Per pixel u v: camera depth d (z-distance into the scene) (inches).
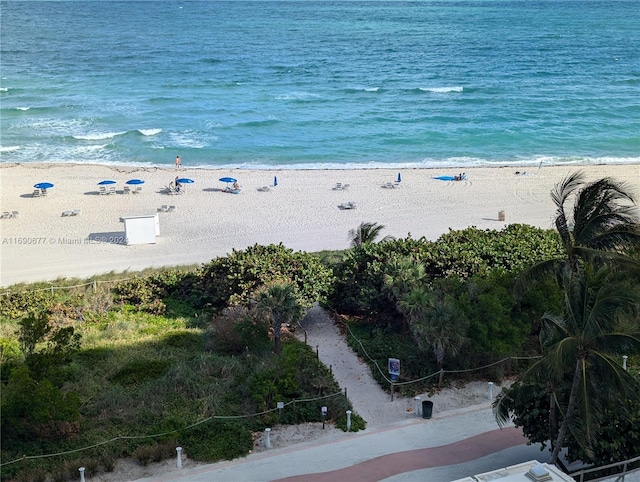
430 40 7145.7
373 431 932.6
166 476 828.6
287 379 1002.7
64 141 2989.7
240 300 1282.0
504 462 857.5
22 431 893.2
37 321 1040.8
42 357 996.6
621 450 765.3
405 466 849.5
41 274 1612.9
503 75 4852.4
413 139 3083.2
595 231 957.8
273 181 2432.3
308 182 2422.5
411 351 1130.7
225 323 1219.2
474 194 2285.9
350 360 1149.7
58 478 812.0
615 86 4431.6
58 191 2290.8
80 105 3703.3
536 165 2696.9
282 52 6107.3
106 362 1129.4
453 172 2556.6
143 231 1820.9
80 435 908.6
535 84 4488.2
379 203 2188.7
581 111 3649.1
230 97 3978.8
